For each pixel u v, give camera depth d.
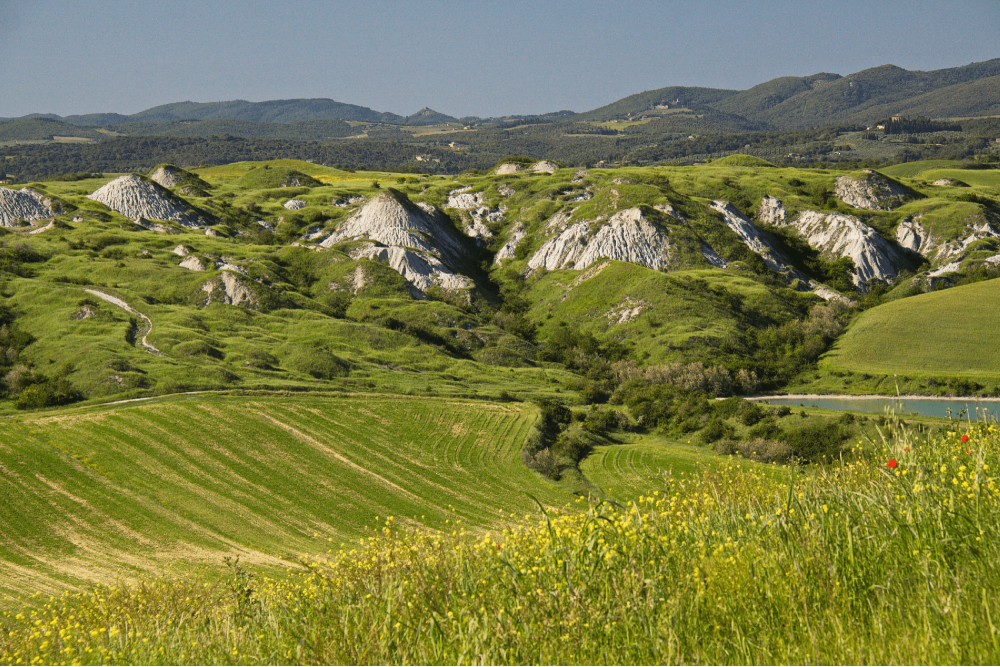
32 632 9.38
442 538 7.14
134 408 66.56
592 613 4.97
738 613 4.80
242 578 8.61
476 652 4.74
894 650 4.15
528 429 70.00
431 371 96.81
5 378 74.62
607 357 113.50
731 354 108.31
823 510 5.63
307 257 139.00
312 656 5.37
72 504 48.88
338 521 49.47
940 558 4.78
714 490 6.64
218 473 55.62
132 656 6.73
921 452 6.89
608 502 6.60
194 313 102.81
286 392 75.44
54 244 126.19
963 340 104.62
